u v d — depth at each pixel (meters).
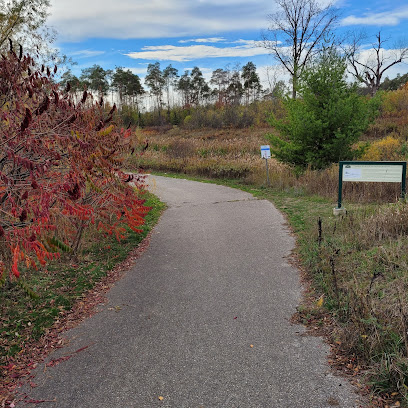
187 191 16.30
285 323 4.52
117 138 6.11
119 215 6.87
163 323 4.72
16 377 3.77
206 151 28.02
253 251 7.32
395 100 37.72
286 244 7.60
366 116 14.79
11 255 4.48
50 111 4.62
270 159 21.12
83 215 5.65
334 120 14.38
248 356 3.88
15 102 4.38
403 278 4.68
